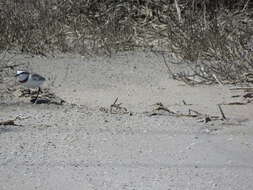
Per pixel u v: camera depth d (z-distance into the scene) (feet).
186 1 115.75
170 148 55.77
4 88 80.07
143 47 104.73
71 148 55.21
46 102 73.67
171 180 47.88
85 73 90.58
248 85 85.05
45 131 60.59
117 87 84.69
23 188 46.06
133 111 70.90
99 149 55.11
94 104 74.79
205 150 55.42
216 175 49.19
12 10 107.76
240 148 56.08
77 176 48.47
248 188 46.57
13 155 53.16
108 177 48.32
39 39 102.12
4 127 61.82
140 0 118.52
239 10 117.19
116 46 103.86
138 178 48.21
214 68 89.81
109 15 114.11
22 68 91.25
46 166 50.60
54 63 94.84
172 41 104.22
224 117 66.64
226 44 96.89
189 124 64.23
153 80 88.69
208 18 112.57
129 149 55.26
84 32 108.06
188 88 84.17
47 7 110.93
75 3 114.21
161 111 70.79
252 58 91.56
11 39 101.96
